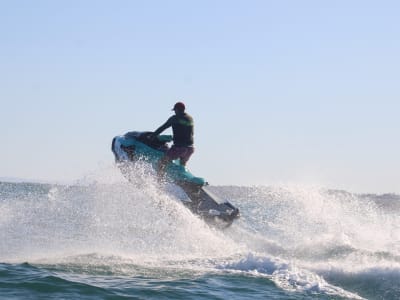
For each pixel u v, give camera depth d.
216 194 50.88
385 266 33.94
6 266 35.91
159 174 49.78
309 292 31.00
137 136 50.62
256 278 34.00
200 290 31.34
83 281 32.47
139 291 30.89
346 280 32.94
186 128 49.97
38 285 31.23
